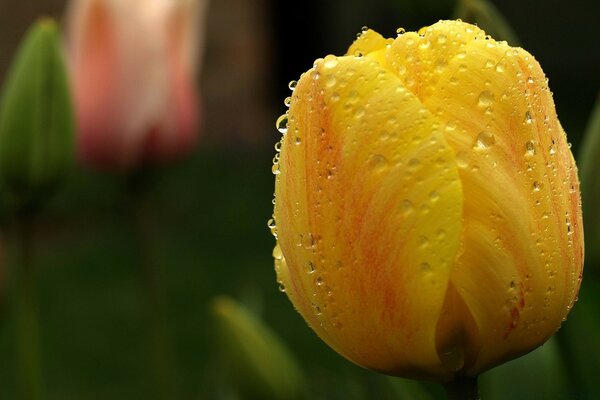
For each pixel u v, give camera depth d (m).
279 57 2.98
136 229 0.70
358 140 0.37
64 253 1.83
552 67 3.28
